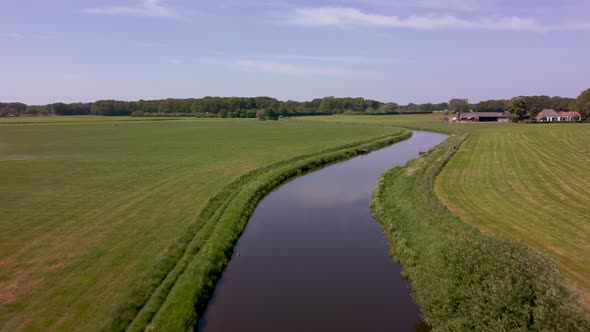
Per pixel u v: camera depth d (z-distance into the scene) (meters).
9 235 16.83
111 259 14.35
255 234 19.12
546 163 34.53
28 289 12.04
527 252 9.78
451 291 10.48
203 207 21.14
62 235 16.89
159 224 18.45
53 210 20.72
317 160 40.59
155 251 15.16
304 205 24.45
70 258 14.42
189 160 39.06
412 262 14.89
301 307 12.27
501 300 8.89
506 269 9.34
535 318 8.26
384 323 11.41
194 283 12.79
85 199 23.03
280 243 17.92
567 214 19.42
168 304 11.45
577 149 43.41
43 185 26.89
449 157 39.16
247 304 12.46
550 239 15.91
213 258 14.98
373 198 25.53
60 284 12.38
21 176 30.22
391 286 13.73
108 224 18.39
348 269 15.13
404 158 45.88
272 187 29.17
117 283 12.48
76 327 10.05
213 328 11.09
